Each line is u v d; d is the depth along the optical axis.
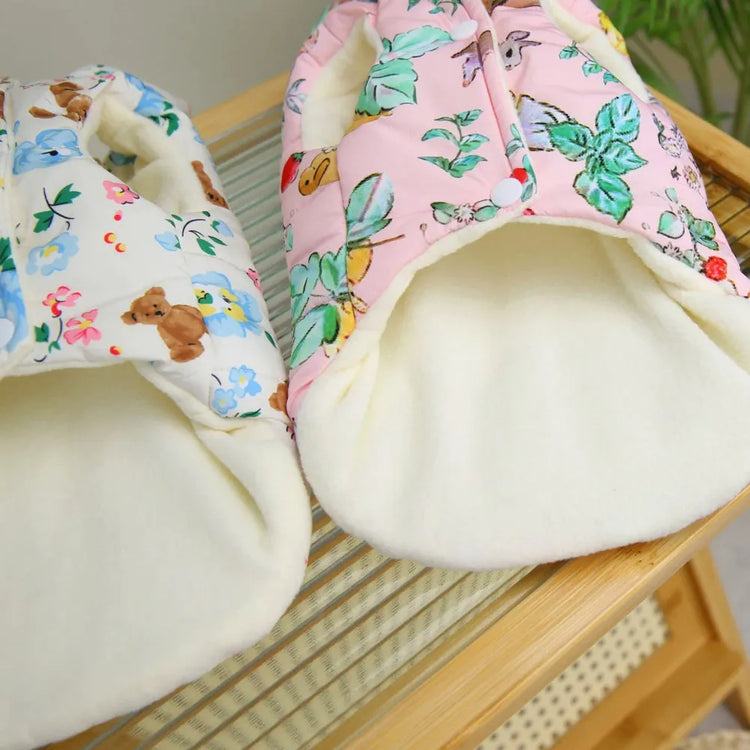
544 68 0.61
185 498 0.53
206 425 0.54
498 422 0.56
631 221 0.53
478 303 0.65
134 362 0.54
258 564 0.48
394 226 0.55
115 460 0.57
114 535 0.53
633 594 0.51
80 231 0.55
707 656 0.97
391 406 0.58
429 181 0.56
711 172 0.75
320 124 0.72
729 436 0.50
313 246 0.59
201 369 0.53
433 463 0.53
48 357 0.51
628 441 0.52
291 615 0.58
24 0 1.00
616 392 0.55
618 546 0.50
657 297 0.58
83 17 1.05
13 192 0.59
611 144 0.57
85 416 0.61
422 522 0.50
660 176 0.57
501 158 0.55
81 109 0.67
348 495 0.51
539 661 0.50
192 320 0.54
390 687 0.53
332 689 0.56
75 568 0.52
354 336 0.54
